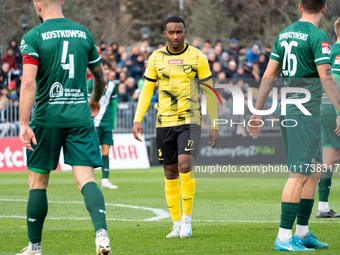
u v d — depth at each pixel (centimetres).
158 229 1980
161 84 1877
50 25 1405
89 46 1448
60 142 1415
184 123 1841
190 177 1794
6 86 6094
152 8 12938
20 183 4025
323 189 2294
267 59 6719
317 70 1555
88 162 1397
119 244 1688
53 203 2798
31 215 1440
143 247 1636
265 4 10500
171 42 1847
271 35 10244
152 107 5928
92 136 1425
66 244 1695
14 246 1658
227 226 2038
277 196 3084
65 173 5044
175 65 1852
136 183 4009
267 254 1514
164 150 1859
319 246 1625
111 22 11950
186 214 1809
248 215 2336
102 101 3534
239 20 10950
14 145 5225
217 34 11169
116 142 5544
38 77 1399
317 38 1539
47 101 1395
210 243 1695
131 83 6294
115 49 6769
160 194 3231
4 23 8950
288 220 1567
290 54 1587
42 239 1778
